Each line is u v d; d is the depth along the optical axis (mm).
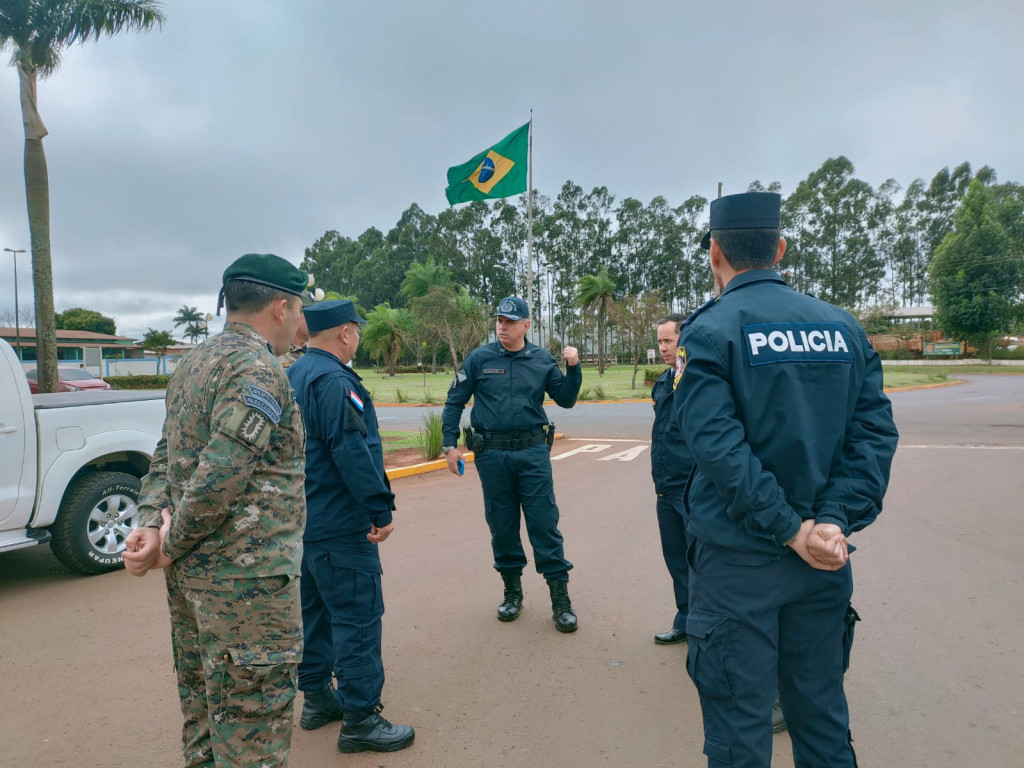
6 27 11156
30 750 2664
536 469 3854
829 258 89438
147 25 11594
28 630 3869
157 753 2646
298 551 1955
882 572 4629
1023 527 5719
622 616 4023
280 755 1902
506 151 13891
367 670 2639
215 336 2025
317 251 118375
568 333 73250
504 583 4254
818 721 1831
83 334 62438
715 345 1780
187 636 2033
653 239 94000
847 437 1855
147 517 1948
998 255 54344
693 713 2904
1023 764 2457
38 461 4559
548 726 2816
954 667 3230
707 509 1829
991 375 41719
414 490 7961
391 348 54719
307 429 2633
